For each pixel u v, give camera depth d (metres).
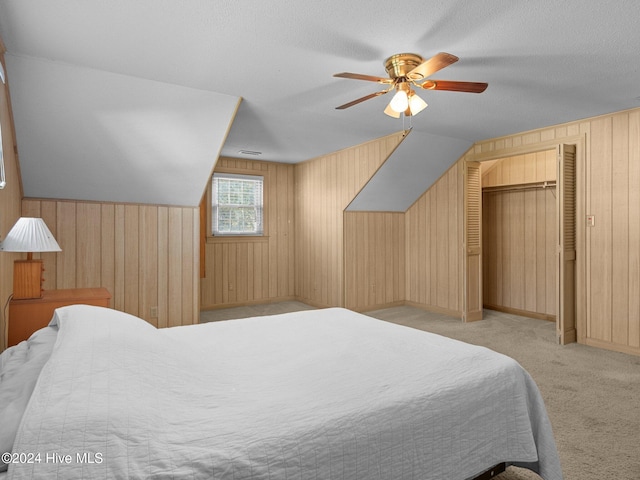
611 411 2.67
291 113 3.89
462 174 5.38
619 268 3.94
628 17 2.15
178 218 4.40
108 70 2.86
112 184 3.90
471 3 2.03
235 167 6.15
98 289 3.44
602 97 3.48
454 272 5.50
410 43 2.46
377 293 6.00
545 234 5.34
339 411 1.38
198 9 2.09
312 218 6.28
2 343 2.62
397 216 6.22
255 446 1.17
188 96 3.25
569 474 2.00
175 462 1.07
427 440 1.45
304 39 2.42
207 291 5.93
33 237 2.54
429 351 2.04
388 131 4.62
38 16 2.15
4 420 1.14
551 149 4.46
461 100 3.55
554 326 4.98
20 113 2.98
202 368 1.71
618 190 3.94
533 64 2.77
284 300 6.63
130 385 1.33
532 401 1.83
